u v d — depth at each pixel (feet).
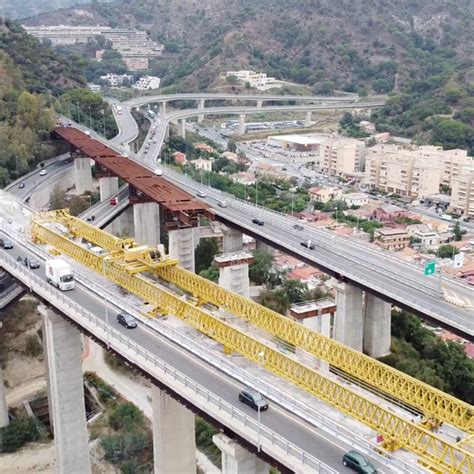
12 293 404.16
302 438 209.97
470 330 341.21
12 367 431.43
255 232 499.92
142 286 321.73
